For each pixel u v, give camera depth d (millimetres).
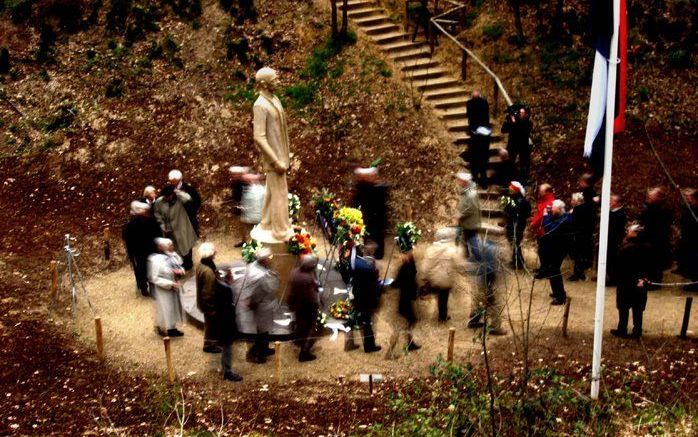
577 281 16172
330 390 12766
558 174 19406
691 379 12477
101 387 13086
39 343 14570
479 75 21766
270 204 15453
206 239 19406
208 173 20891
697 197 15383
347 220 15094
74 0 24828
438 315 14703
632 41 21922
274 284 13398
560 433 10578
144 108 22422
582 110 20594
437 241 14344
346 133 21078
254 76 22734
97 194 20688
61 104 22766
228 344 12992
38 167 21484
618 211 15312
